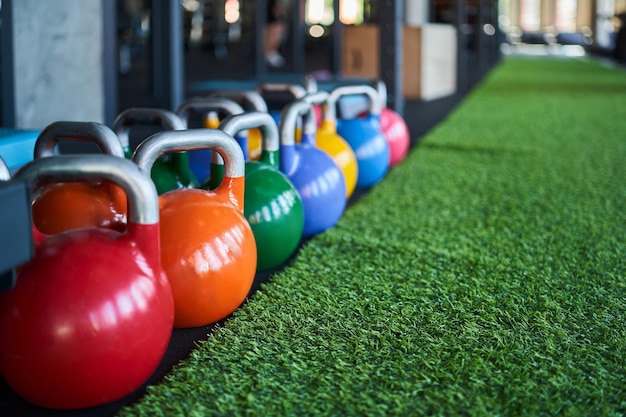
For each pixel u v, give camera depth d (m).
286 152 1.99
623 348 1.32
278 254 1.73
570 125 4.84
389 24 4.34
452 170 3.20
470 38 13.28
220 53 13.08
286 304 1.51
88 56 3.28
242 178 1.45
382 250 1.94
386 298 1.57
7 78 2.81
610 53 15.79
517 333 1.39
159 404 1.09
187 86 6.98
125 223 1.39
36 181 1.03
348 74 6.99
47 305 1.00
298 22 9.16
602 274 1.77
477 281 1.70
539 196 2.68
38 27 2.93
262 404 1.09
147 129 4.16
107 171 1.04
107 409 1.10
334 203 2.06
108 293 1.02
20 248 0.90
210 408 1.08
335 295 1.58
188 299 1.32
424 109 6.09
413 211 2.42
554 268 1.81
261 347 1.30
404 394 1.13
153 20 5.94
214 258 1.33
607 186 2.87
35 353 1.00
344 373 1.20
